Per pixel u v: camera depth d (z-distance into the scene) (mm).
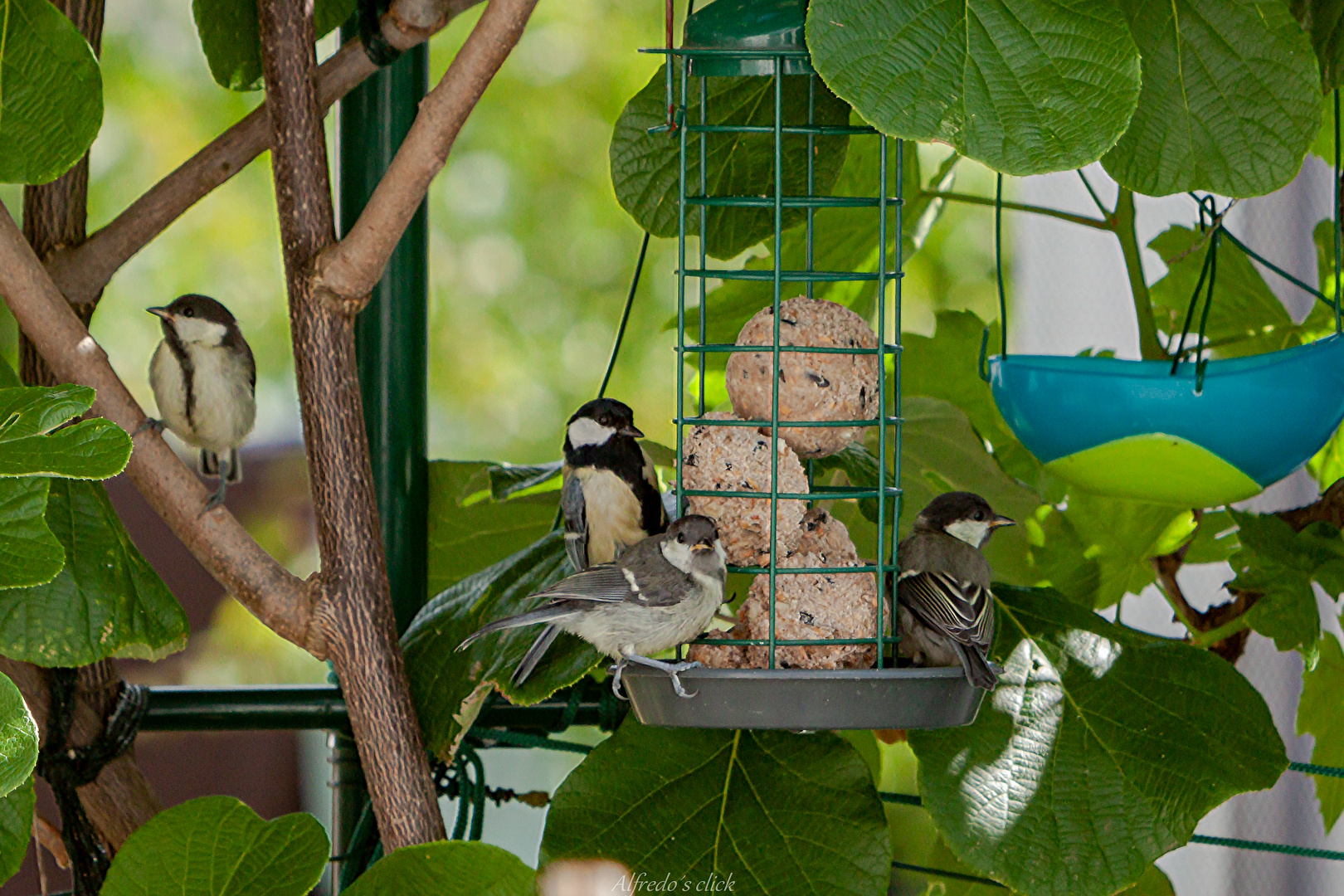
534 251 17172
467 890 5023
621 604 5477
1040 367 5852
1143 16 5473
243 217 16641
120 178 16047
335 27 7066
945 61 4660
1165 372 5922
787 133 5715
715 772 6188
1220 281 8297
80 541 5473
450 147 5477
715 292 8430
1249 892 8516
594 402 7082
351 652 5824
